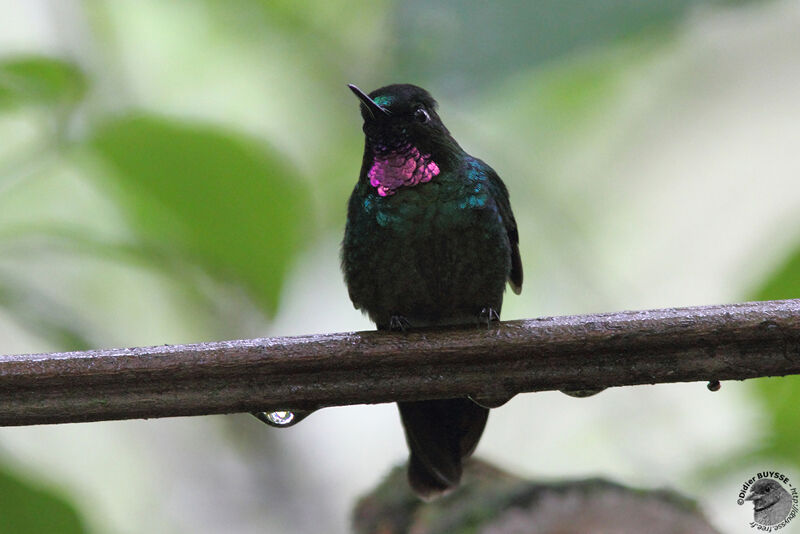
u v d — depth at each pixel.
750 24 12.90
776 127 14.29
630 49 12.76
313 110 13.12
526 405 12.23
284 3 12.62
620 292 13.56
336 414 13.16
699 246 13.94
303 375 6.45
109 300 12.58
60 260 12.22
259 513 12.38
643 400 10.98
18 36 12.89
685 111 13.70
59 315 9.20
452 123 12.78
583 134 13.43
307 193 8.84
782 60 13.30
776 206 14.02
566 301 12.53
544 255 12.64
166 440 13.03
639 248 13.95
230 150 8.59
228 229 8.87
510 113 12.91
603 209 13.86
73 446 13.04
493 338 6.53
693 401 11.27
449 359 6.49
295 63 12.97
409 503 7.80
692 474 9.06
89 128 8.85
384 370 6.53
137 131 8.49
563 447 11.83
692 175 14.16
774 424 8.96
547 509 7.19
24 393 6.26
